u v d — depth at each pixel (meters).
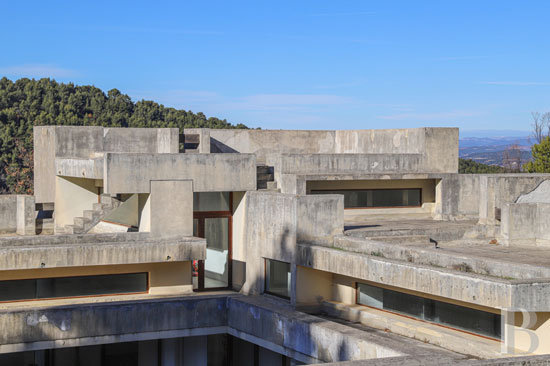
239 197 22.81
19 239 19.64
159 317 18.64
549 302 13.76
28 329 16.98
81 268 19.95
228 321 19.70
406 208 28.83
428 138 28.72
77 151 29.55
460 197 28.64
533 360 7.77
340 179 26.08
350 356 15.04
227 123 95.75
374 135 31.25
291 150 31.84
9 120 74.19
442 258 16.83
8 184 67.12
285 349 17.34
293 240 19.48
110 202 26.17
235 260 23.02
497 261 15.79
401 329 16.64
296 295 19.45
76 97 86.62
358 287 19.05
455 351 15.06
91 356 20.41
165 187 20.92
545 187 26.33
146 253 19.48
